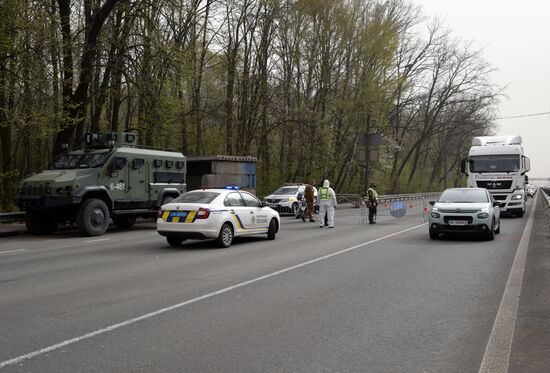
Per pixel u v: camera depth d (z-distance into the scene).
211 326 5.78
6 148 23.83
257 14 31.72
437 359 4.73
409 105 52.50
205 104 34.47
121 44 21.59
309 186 23.50
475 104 55.44
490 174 24.45
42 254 12.00
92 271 9.49
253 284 8.23
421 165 79.94
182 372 4.38
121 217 19.45
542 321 5.98
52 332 5.52
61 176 16.45
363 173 45.66
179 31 24.77
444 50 53.06
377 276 8.99
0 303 6.86
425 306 6.78
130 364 4.56
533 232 17.30
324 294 7.50
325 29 35.03
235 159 26.47
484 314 6.37
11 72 17.33
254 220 14.42
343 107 36.66
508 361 4.62
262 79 33.56
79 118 19.98
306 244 14.03
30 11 17.52
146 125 23.28
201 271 9.48
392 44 36.72
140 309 6.54
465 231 14.45
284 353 4.88
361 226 20.64
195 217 12.71
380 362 4.64
